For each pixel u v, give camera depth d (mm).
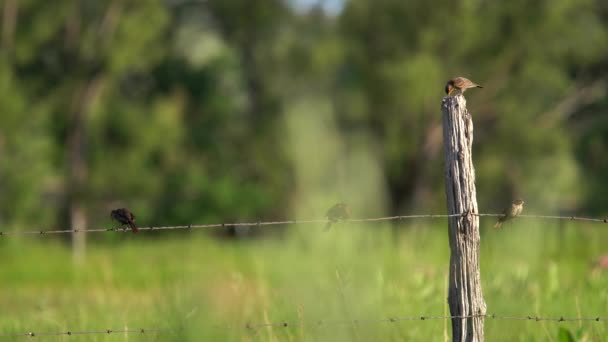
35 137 44719
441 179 48562
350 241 13781
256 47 60969
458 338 9375
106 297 20328
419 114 48375
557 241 29922
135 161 50781
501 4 48781
